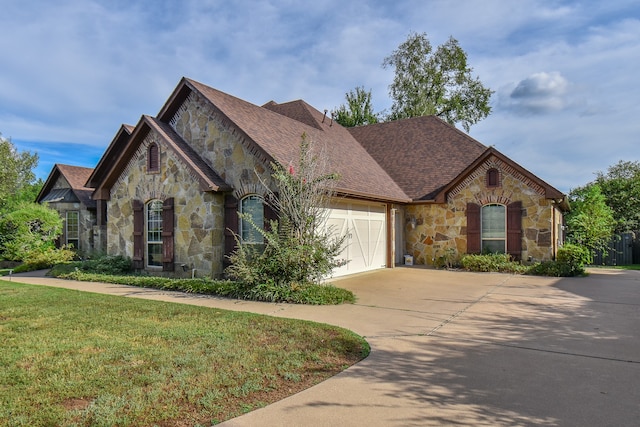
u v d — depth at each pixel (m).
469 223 17.41
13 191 32.69
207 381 5.02
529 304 9.96
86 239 23.02
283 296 10.22
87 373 5.22
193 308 9.12
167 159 14.41
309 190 11.21
